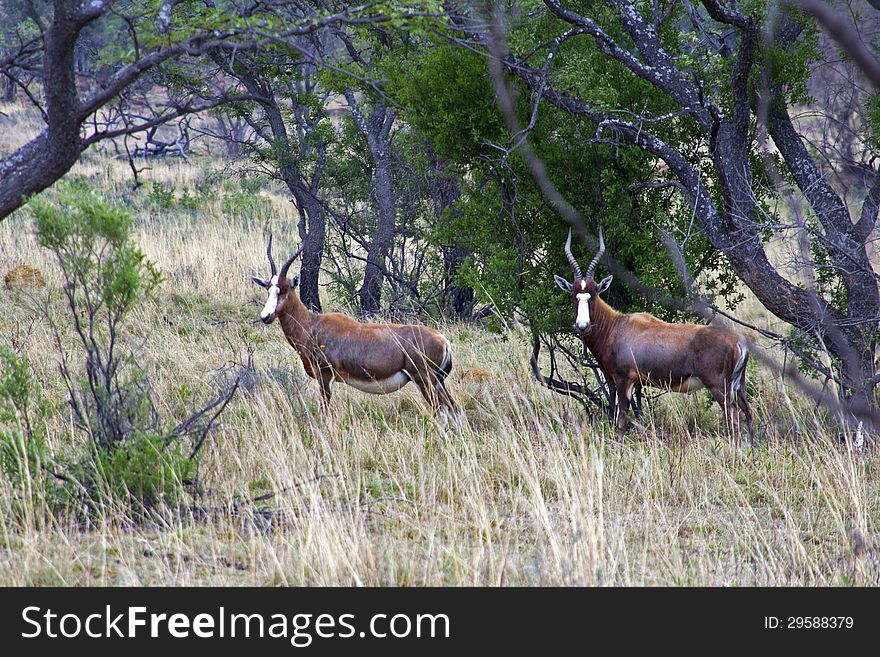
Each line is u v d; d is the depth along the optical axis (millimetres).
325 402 25125
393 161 41688
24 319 34656
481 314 39406
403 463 20219
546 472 19938
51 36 15734
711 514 18469
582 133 25531
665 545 16328
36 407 21719
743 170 22844
